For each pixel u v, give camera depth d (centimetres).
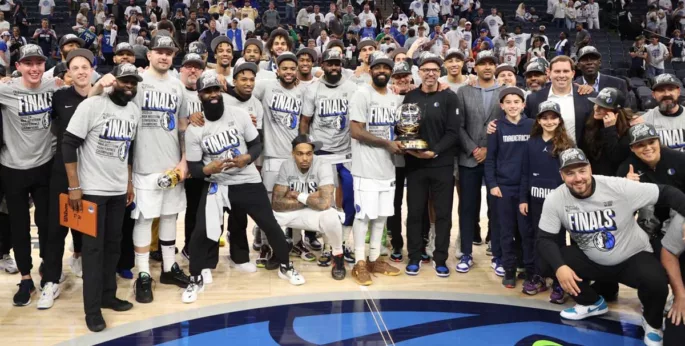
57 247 414
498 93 475
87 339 367
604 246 370
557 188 380
